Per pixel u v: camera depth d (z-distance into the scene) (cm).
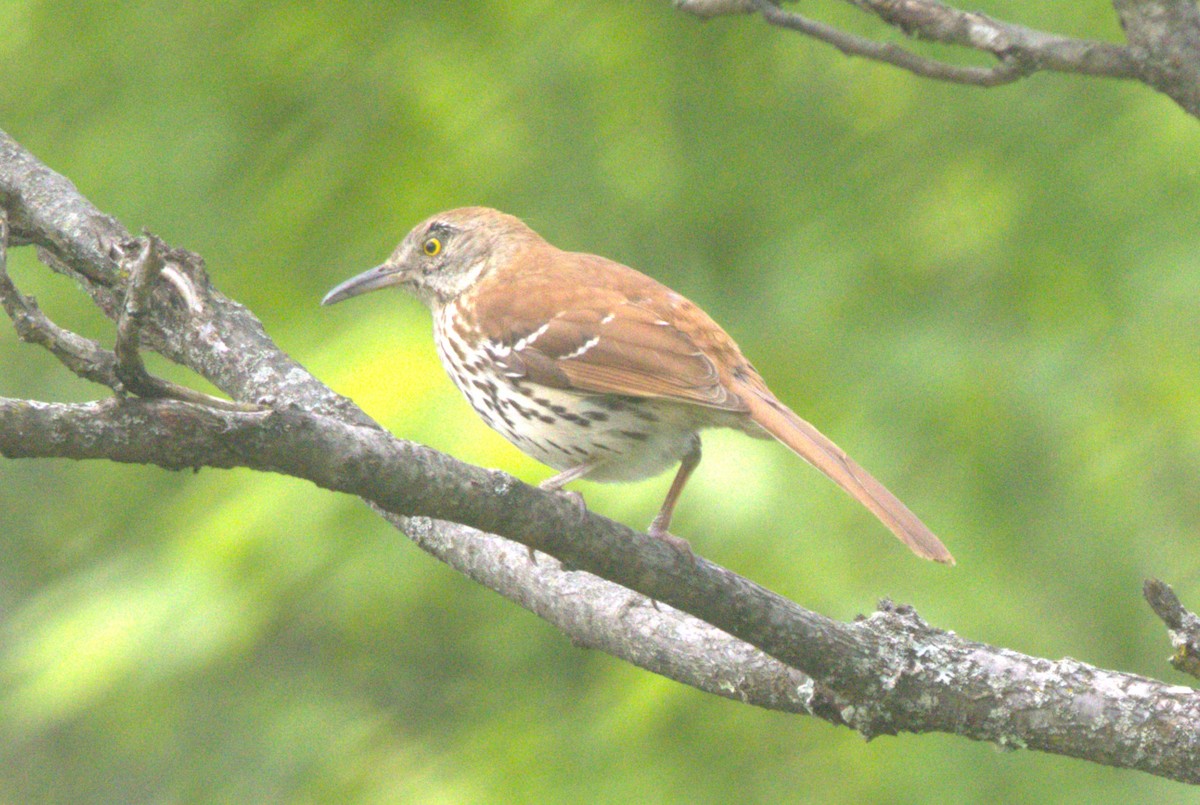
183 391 500
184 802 1318
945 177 1232
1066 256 1180
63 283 1259
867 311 1195
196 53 1264
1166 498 1161
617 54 1259
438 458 546
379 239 1201
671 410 768
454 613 1248
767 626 593
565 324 790
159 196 1245
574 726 1155
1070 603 1148
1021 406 1151
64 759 1467
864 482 709
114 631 1109
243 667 1355
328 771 1232
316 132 1242
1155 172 1171
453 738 1236
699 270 1255
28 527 1541
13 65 1291
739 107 1291
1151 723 577
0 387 1398
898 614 619
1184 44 536
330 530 1117
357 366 1045
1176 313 1140
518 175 1230
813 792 1102
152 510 1272
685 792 1101
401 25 1238
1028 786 1102
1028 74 561
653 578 582
